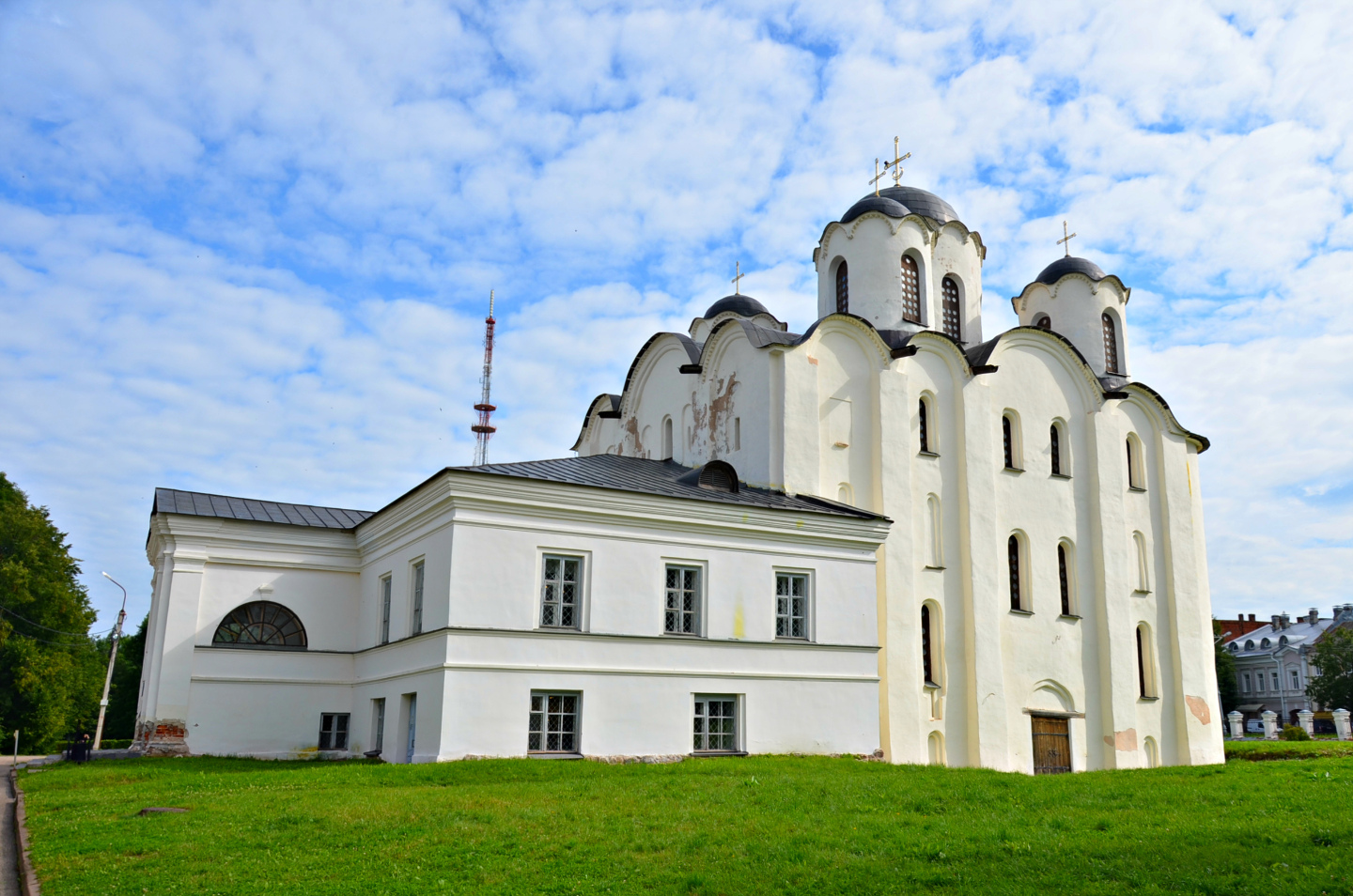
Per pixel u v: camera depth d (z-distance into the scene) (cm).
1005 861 1066
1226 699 9119
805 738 2356
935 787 1634
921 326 3419
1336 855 1044
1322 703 8694
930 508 2994
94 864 1150
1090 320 3878
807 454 2794
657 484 2455
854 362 2966
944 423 3077
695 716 2250
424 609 2181
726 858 1100
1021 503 3203
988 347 3219
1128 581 3378
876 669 2489
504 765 1888
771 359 2809
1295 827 1189
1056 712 3108
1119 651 3288
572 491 2169
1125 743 3225
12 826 1519
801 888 986
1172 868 1013
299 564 2727
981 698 2880
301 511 2931
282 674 2655
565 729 2112
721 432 2983
